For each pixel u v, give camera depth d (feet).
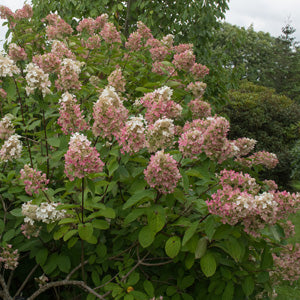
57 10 23.35
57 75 10.26
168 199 7.28
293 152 36.19
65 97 7.98
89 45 14.17
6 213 9.28
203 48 22.74
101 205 7.75
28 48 13.79
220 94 20.22
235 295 9.02
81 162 6.57
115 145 8.61
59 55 11.62
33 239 9.13
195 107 11.18
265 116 42.98
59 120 8.29
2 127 9.30
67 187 7.32
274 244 9.24
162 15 22.07
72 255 9.12
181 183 7.95
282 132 42.42
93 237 8.06
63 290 9.81
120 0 23.82
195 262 9.25
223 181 8.05
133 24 24.07
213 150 7.88
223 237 7.13
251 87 58.18
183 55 11.85
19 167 9.20
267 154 13.67
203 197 8.92
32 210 8.06
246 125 41.73
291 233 9.61
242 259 8.00
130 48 15.28
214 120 8.20
